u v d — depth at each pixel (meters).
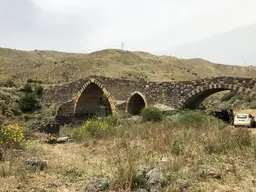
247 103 55.81
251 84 26.55
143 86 35.00
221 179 8.16
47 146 16.06
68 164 10.57
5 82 55.81
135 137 16.56
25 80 71.12
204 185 7.62
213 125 18.03
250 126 28.09
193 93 30.56
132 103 36.88
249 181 7.97
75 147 15.59
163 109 30.92
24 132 19.38
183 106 31.22
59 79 79.69
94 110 44.62
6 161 10.36
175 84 32.28
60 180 8.50
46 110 44.88
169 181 7.58
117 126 24.88
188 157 10.70
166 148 12.30
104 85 39.34
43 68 89.94
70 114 43.06
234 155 11.03
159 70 110.19
